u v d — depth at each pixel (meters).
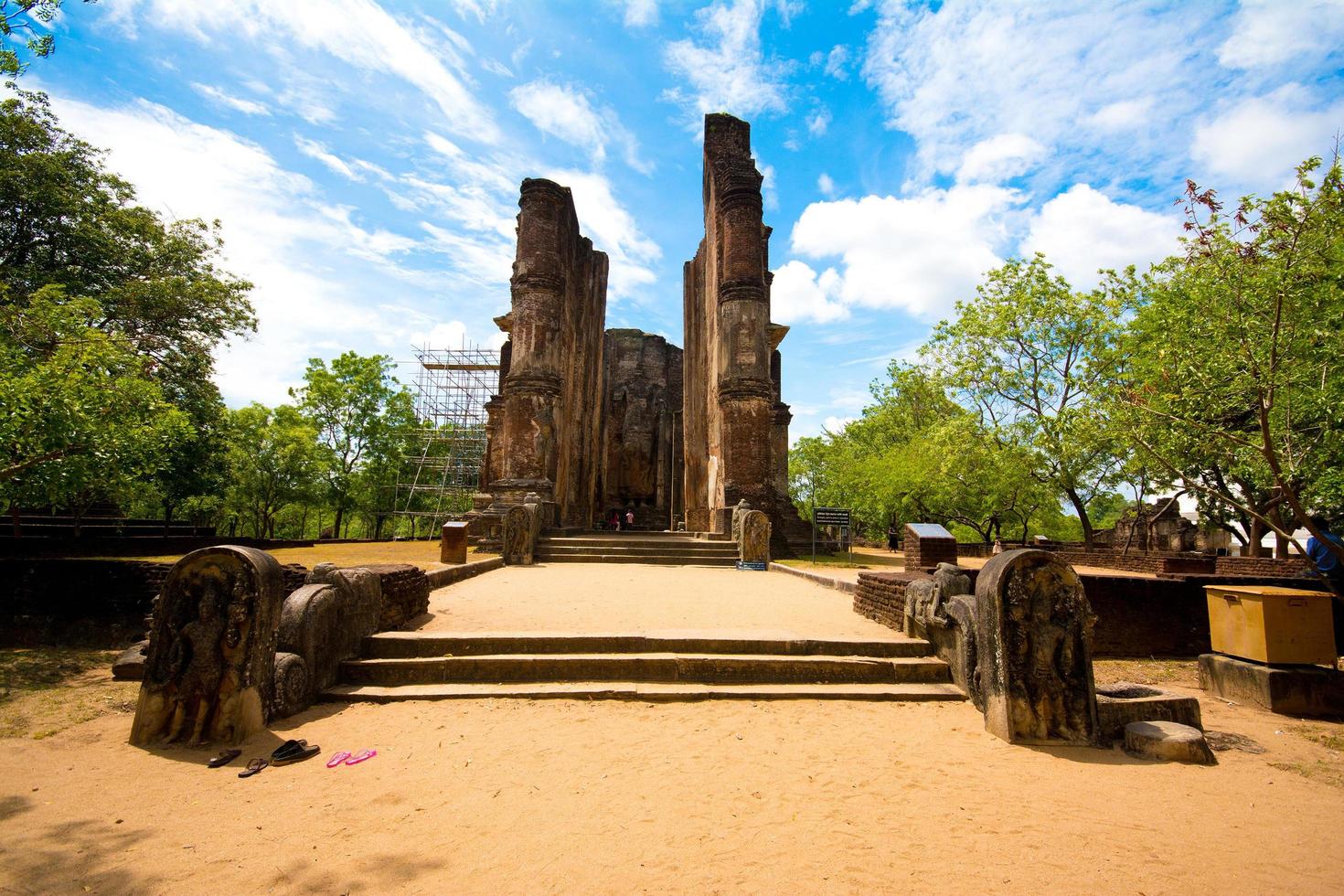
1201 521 18.84
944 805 4.20
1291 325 8.64
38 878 3.20
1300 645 6.81
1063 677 5.52
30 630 8.62
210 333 21.39
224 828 3.76
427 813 3.97
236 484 31.30
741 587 13.09
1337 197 7.48
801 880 3.26
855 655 7.30
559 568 16.83
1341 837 3.89
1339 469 11.30
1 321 10.03
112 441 9.26
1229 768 5.01
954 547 11.77
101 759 4.84
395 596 8.00
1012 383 23.41
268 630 5.53
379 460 40.34
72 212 18.02
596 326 29.00
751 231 22.47
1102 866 3.47
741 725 5.72
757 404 21.62
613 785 4.41
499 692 6.36
